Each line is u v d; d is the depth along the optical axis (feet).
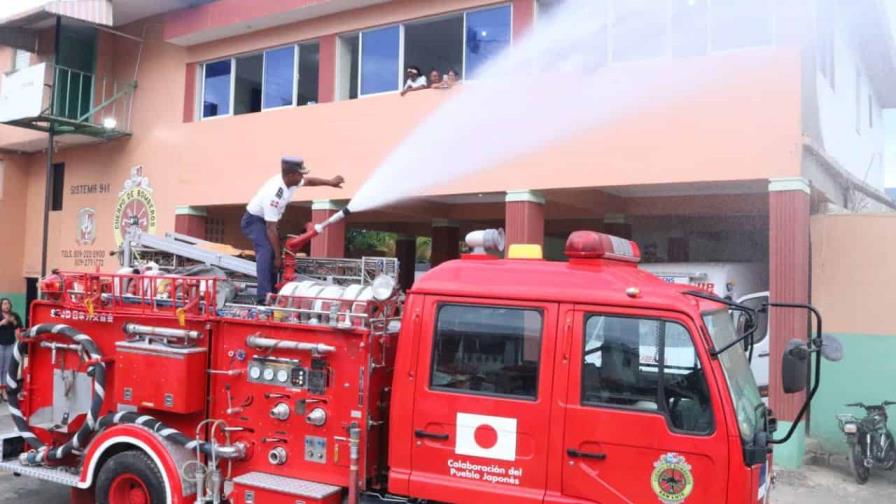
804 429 30.19
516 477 14.46
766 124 29.81
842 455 30.53
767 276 38.45
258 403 17.56
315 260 21.20
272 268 20.77
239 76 49.01
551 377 14.38
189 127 49.90
